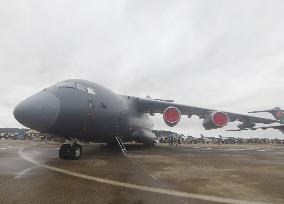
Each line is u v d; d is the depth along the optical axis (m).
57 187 7.60
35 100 13.76
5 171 10.27
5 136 60.78
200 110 23.12
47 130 14.16
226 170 10.80
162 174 9.80
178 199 6.56
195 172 10.26
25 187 7.55
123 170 10.70
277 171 10.68
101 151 20.36
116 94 19.48
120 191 7.24
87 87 16.42
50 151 19.97
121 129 19.83
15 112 13.65
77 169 10.93
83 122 15.41
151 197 6.69
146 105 23.31
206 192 7.22
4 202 6.10
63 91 14.96
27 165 11.97
